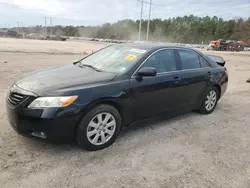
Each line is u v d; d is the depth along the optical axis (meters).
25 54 15.14
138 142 3.67
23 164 2.90
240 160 3.32
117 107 3.52
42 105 2.93
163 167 3.04
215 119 4.95
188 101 4.64
